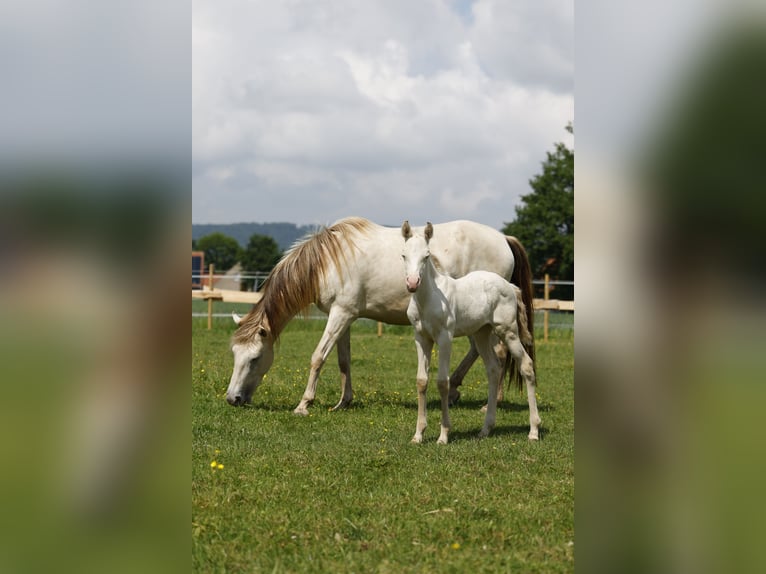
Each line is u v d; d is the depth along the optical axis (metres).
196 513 4.55
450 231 9.45
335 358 14.71
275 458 6.25
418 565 3.76
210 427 7.59
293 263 9.17
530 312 9.95
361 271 9.16
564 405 9.77
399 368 13.39
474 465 6.10
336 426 7.99
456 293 7.24
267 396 10.09
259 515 4.59
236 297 20.84
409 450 6.71
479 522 4.51
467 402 10.10
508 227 49.56
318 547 4.06
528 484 5.48
